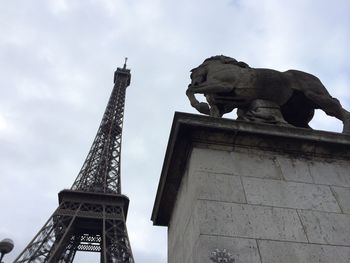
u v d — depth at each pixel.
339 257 7.44
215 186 8.41
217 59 12.34
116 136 116.06
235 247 7.23
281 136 9.43
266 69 11.68
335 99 11.52
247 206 8.11
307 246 7.52
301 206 8.34
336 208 8.46
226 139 9.42
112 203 78.12
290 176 9.00
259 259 7.11
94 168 99.06
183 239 9.01
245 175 8.80
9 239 17.58
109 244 70.75
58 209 74.94
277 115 10.95
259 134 9.41
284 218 8.01
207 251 7.07
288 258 7.24
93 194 78.44
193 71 12.53
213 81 11.45
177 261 9.55
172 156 9.82
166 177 10.34
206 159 9.01
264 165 9.14
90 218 73.56
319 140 9.55
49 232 71.88
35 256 68.12
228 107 11.83
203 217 7.70
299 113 12.06
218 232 7.45
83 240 83.31
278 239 7.55
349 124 10.91
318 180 9.05
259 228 7.70
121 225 73.25
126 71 149.88
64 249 77.44
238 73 11.52
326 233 7.85
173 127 9.62
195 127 9.28
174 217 10.84
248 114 11.06
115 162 104.50
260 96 11.31
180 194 10.21
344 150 9.77
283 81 11.48
